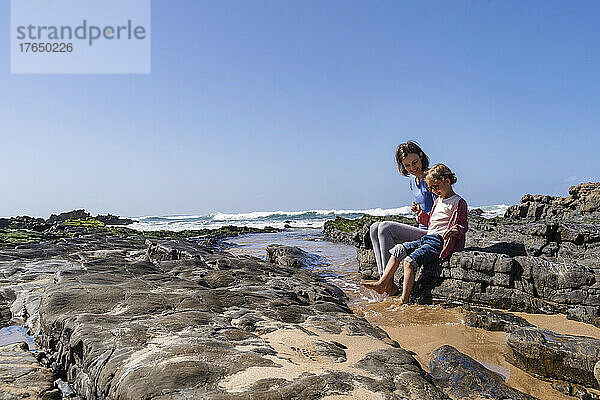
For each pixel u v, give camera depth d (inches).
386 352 149.5
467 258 250.4
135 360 129.6
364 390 116.2
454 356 147.6
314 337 163.6
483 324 206.1
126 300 194.4
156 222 2351.1
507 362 160.6
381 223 281.1
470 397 124.8
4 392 139.7
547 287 227.9
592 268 227.6
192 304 195.5
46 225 984.9
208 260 360.5
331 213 2276.1
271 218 2261.3
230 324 174.1
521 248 270.4
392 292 265.0
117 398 116.0
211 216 2488.9
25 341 193.0
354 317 209.9
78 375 147.7
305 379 118.0
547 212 1075.3
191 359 127.7
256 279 284.8
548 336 151.3
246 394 108.3
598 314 212.8
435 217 257.4
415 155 273.1
